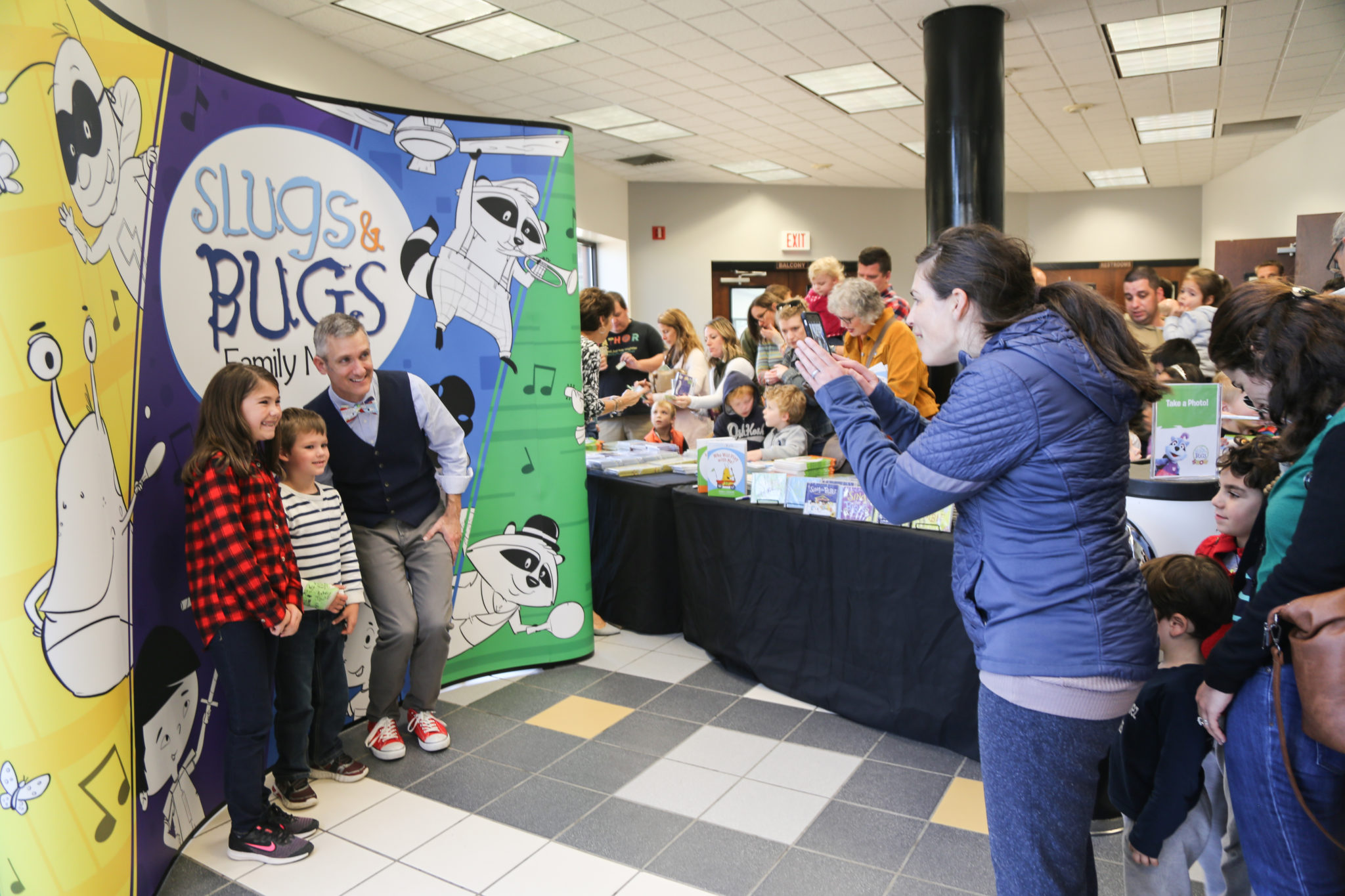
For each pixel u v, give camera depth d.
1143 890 1.72
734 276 12.59
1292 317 1.36
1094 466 1.33
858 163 11.14
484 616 3.44
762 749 2.78
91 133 1.90
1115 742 1.74
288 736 2.43
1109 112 8.78
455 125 3.18
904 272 13.62
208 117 2.44
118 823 1.94
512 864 2.20
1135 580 1.37
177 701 2.25
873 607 2.85
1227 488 1.87
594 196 10.91
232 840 2.25
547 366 3.47
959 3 5.91
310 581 2.42
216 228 2.47
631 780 2.61
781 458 3.64
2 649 1.67
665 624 3.95
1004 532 1.36
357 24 5.95
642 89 7.70
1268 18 6.22
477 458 3.35
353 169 2.94
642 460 4.24
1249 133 9.80
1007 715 1.36
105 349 1.94
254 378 2.13
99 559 1.87
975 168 6.04
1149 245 13.70
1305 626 1.22
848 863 2.14
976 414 1.32
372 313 3.02
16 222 1.65
